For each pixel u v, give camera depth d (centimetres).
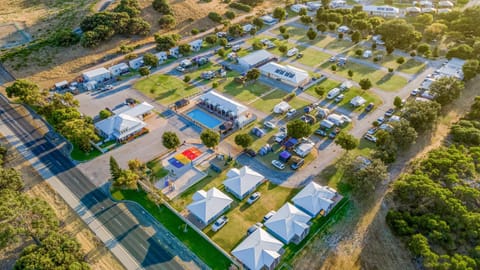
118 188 8375
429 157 8500
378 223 7481
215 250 6944
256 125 10531
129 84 12812
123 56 14662
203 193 7888
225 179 8606
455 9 18338
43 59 13962
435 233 6756
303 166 9000
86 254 6888
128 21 15550
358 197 8044
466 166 7969
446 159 8169
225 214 7694
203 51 15225
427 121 9638
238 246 6769
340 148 9562
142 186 8331
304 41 15925
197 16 17500
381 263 6775
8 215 6612
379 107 11181
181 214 7675
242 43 15775
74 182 8594
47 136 10244
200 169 8919
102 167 9044
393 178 8506
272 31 17000
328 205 7569
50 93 12219
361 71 13325
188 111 11288
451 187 7681
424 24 16275
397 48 14938
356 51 14375
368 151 9356
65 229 7400
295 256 6800
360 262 6769
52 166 9119
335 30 16875
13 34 15588
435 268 6241
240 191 7912
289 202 7950
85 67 13875
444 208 7206
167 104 11612
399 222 7112
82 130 9331
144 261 6775
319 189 7838
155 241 7156
